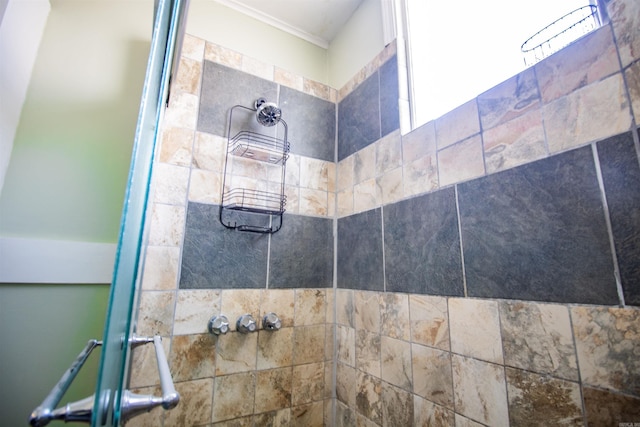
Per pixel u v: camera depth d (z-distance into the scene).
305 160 1.43
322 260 1.39
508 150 0.79
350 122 1.46
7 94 0.89
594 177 0.62
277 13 1.52
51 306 0.92
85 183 1.01
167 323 1.02
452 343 0.87
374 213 1.23
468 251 0.86
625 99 0.59
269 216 1.29
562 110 0.69
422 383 0.94
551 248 0.68
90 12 1.11
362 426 1.14
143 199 0.43
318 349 1.31
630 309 0.55
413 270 1.02
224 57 1.30
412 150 1.09
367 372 1.16
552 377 0.65
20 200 0.92
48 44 1.02
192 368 1.04
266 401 1.16
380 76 1.31
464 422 0.81
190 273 1.09
